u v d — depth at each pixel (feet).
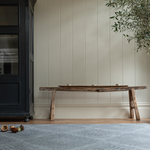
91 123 10.36
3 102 10.96
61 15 13.04
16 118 12.32
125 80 13.08
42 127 9.04
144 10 6.63
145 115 12.98
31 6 12.13
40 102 12.62
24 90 11.03
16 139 6.76
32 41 12.59
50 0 13.04
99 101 12.82
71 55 12.95
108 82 13.01
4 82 11.00
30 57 11.56
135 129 8.48
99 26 13.11
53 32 12.97
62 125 9.58
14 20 11.22
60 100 12.67
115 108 12.80
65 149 5.57
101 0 13.16
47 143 6.22
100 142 6.32
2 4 11.16
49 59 12.88
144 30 6.63
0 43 11.21
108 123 10.32
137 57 13.16
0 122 10.87
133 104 12.53
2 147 5.80
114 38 13.12
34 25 12.91
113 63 13.07
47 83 12.79
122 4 7.47
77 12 13.09
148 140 6.58
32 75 12.40
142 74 13.16
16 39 11.23
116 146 5.86
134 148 5.66
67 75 12.88
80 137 7.02
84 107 12.71
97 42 13.07
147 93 13.14
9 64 11.14
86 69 12.96
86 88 11.44
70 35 13.01
